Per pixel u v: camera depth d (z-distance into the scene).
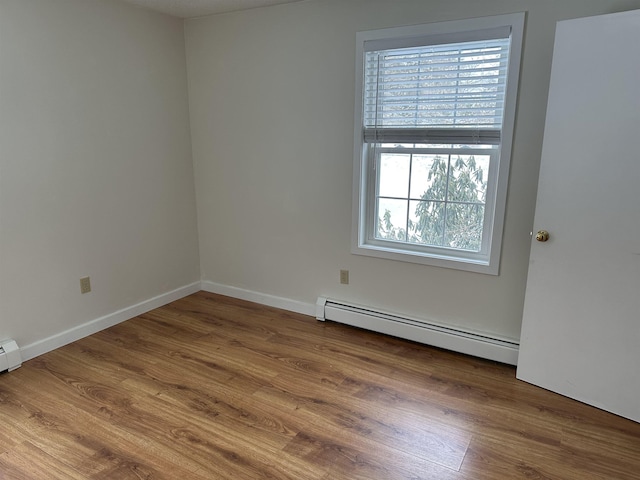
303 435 1.97
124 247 3.13
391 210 2.91
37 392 2.28
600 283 2.06
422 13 2.47
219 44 3.24
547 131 2.10
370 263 2.99
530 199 2.39
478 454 1.86
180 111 3.44
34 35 2.44
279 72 3.04
